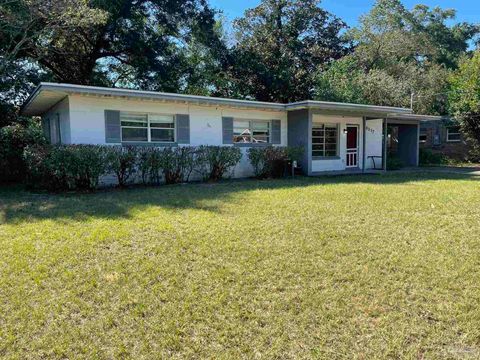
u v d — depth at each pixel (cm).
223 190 877
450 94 1878
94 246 434
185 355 243
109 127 1033
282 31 2467
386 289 330
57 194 834
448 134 2077
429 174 1328
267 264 384
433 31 3384
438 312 292
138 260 393
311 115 1305
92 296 319
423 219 566
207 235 477
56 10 1285
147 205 676
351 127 1577
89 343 255
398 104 2120
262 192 838
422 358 239
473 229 508
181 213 605
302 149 1295
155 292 325
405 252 419
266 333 267
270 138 1357
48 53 1678
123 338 261
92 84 1917
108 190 906
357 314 291
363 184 998
